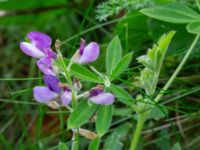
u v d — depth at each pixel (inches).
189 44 14.0
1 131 15.7
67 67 9.9
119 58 10.8
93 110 9.5
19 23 18.8
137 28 14.9
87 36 17.4
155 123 14.1
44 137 16.0
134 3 13.8
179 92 13.3
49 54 9.4
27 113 16.7
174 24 14.2
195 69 14.9
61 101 9.5
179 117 13.3
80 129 9.9
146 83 10.5
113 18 16.8
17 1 17.9
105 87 10.1
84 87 14.6
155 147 14.2
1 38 19.5
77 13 18.6
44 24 19.0
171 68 14.6
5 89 17.8
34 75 17.4
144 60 10.3
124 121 14.4
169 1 13.4
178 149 11.2
